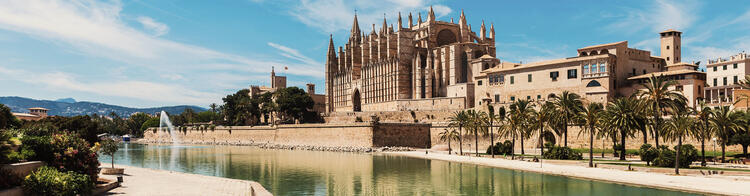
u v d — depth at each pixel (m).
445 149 126.19
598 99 114.81
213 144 188.75
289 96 192.75
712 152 83.00
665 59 135.62
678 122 67.62
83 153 45.41
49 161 42.59
